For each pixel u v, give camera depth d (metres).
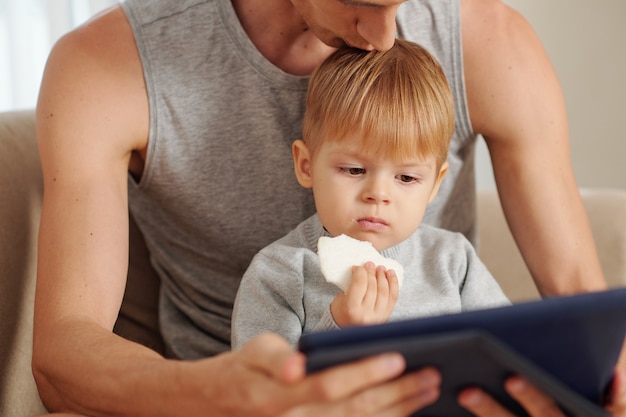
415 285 1.18
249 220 1.30
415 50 1.19
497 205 1.64
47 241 1.14
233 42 1.22
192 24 1.23
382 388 0.69
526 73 1.28
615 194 1.61
